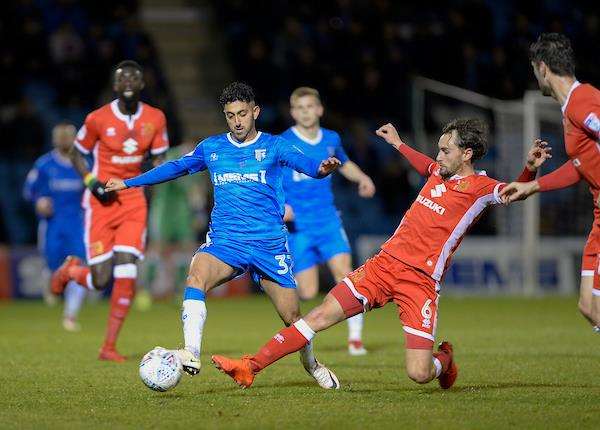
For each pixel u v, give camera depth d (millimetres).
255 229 24453
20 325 48250
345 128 78438
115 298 32906
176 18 89812
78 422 20719
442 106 79250
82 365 31094
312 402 23078
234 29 84938
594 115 22547
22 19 78750
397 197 74812
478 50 81312
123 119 33312
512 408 22094
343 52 81062
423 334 23547
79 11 84812
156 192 58094
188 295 23781
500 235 73562
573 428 19719
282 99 79875
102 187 33219
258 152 24391
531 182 23203
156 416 21312
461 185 23625
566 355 33312
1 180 74938
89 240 34062
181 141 76625
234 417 21078
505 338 40094
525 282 69812
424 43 80500
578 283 70688
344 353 35094
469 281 70000
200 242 69688
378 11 82688
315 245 36219
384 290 23922
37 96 81125
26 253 67250
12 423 20641
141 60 79438
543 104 70750
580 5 84125
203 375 28188
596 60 82000
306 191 35875
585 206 71875
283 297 24906
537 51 23234
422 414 21359
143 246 33750
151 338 40938
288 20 82000
